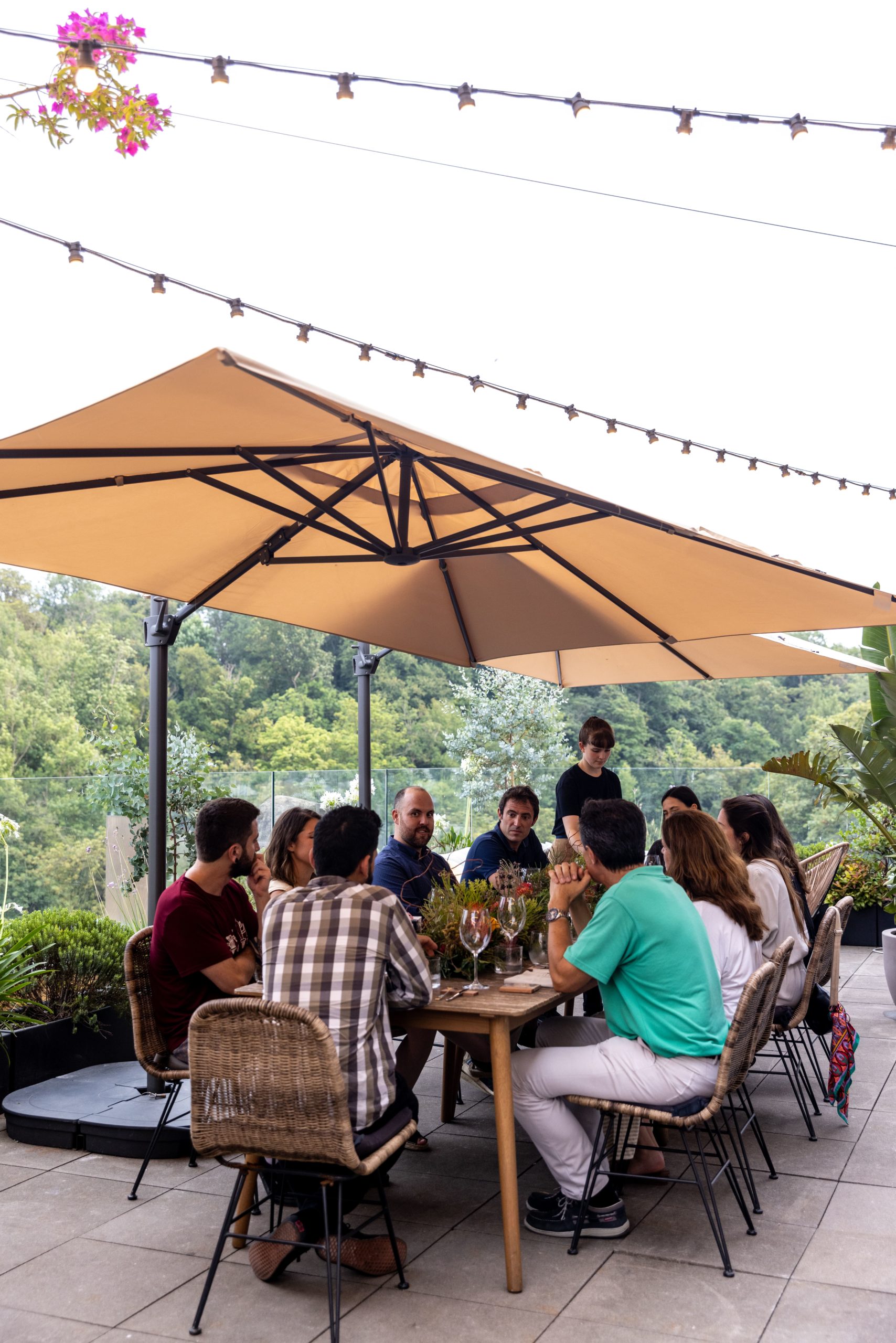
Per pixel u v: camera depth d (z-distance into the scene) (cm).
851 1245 337
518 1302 304
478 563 508
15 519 359
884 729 815
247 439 327
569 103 287
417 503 448
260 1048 285
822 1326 287
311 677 3488
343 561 447
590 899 414
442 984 362
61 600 3594
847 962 846
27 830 789
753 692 3553
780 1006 438
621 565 441
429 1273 323
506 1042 321
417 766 3397
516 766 2262
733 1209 368
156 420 291
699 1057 327
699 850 388
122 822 841
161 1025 383
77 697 3384
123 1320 298
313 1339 286
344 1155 278
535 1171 408
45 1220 365
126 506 376
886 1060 561
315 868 328
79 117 344
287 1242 295
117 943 546
